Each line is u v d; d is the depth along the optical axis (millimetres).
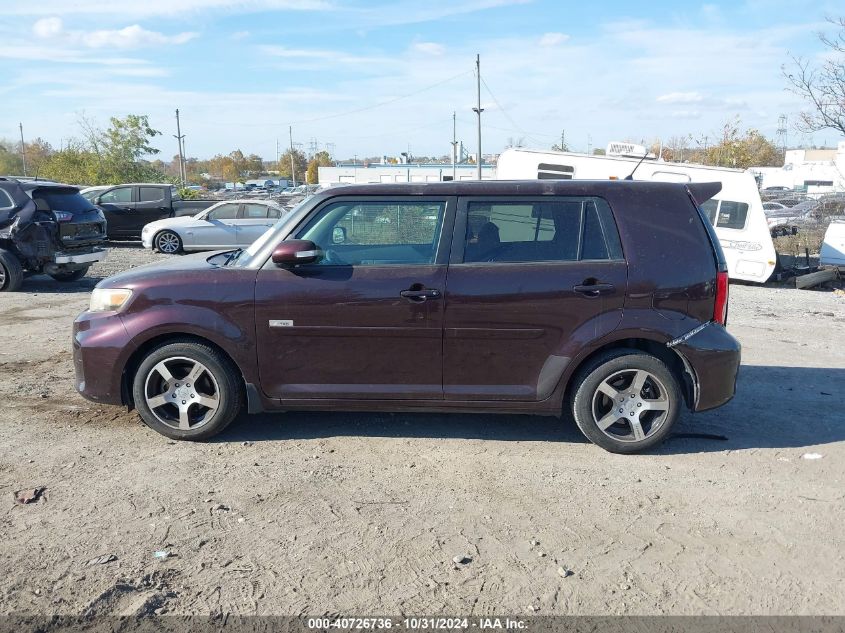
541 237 4914
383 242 4934
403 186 4941
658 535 3846
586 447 5121
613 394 4910
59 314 9930
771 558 3643
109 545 3615
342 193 4953
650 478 4590
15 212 11570
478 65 35281
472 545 3695
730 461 4918
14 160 71062
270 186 79625
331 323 4836
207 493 4230
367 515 3996
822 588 3385
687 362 4859
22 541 3635
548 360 4859
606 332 4797
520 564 3529
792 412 6062
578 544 3732
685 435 5363
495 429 5449
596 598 3266
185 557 3521
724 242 16312
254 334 4859
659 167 16250
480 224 4918
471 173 55656
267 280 4867
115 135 45438
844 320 11305
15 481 4340
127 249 19781
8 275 11727
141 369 4945
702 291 4859
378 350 4879
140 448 4914
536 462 4816
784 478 4641
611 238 4883
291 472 4559
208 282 4895
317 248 4836
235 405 5008
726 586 3385
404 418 5656
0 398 5930
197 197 38688
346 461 4766
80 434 5156
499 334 4820
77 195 12430
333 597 3225
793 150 75812
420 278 4816
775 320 11148
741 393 6617
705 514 4102
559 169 16656
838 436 5469
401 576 3402
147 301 4902
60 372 6789
